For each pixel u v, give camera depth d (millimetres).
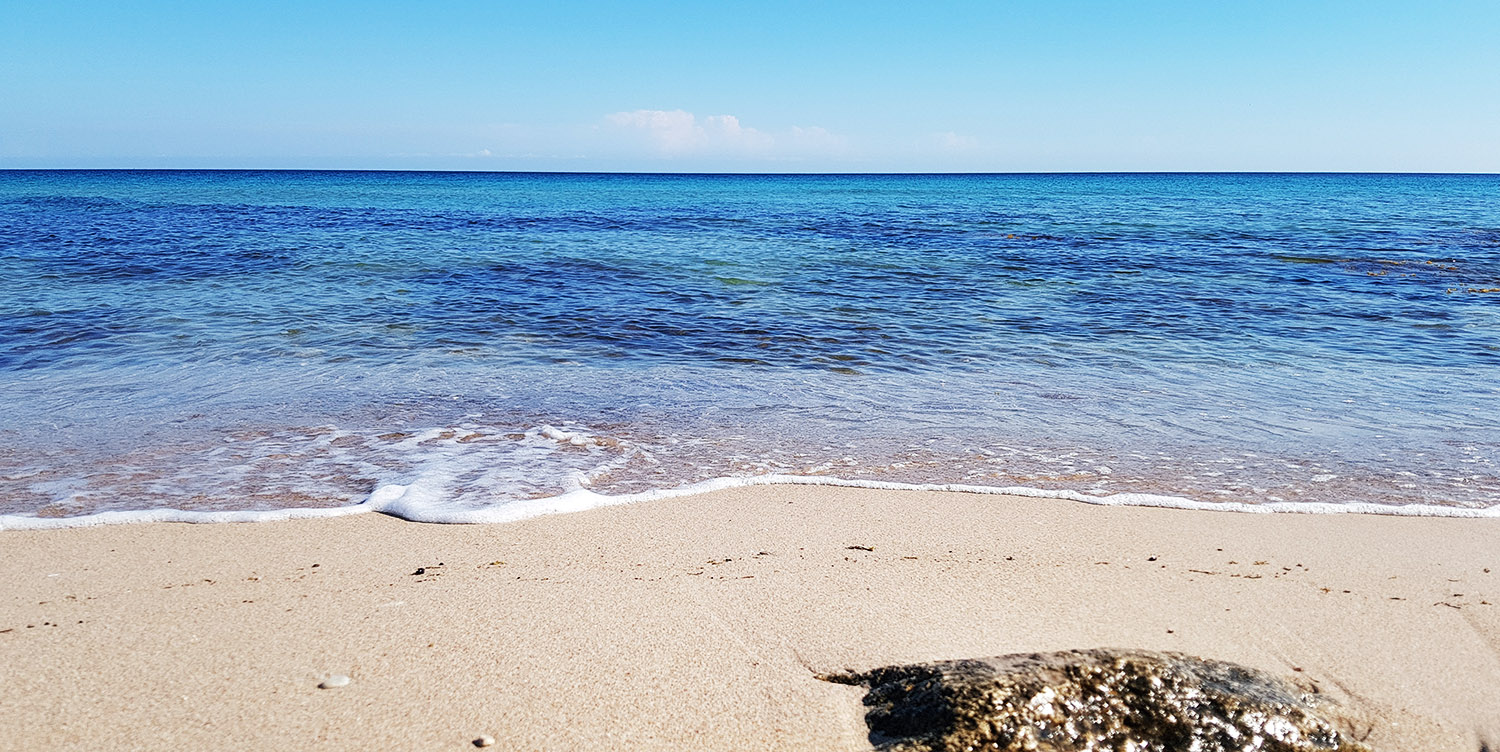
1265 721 2967
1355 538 4859
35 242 20703
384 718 3014
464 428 6934
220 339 10156
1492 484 5762
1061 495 5547
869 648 3494
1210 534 4918
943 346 10391
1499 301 13703
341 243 22031
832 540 4793
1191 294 14477
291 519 5023
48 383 8117
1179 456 6352
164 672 3305
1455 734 2994
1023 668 3197
